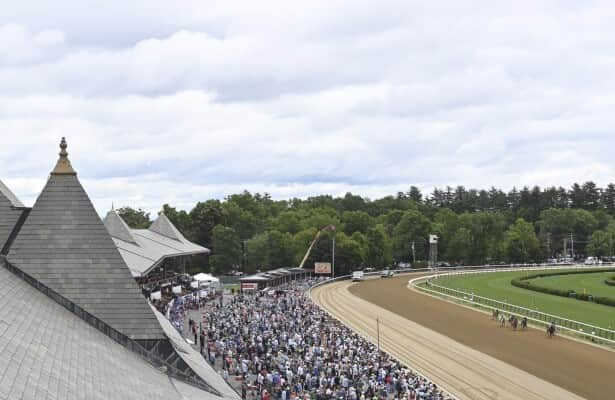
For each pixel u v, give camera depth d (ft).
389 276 448.24
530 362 162.40
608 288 350.43
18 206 96.58
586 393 132.87
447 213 606.55
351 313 257.34
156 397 68.03
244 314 219.20
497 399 128.06
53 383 53.42
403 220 572.51
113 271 88.99
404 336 202.08
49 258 88.38
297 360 148.77
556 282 391.24
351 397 117.91
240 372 138.72
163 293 252.62
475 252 571.69
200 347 161.79
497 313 237.25
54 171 90.58
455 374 149.79
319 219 559.79
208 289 288.30
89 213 90.12
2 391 44.45
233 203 541.34
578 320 227.20
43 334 66.74
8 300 70.33
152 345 87.97
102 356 72.49
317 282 386.11
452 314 252.01
